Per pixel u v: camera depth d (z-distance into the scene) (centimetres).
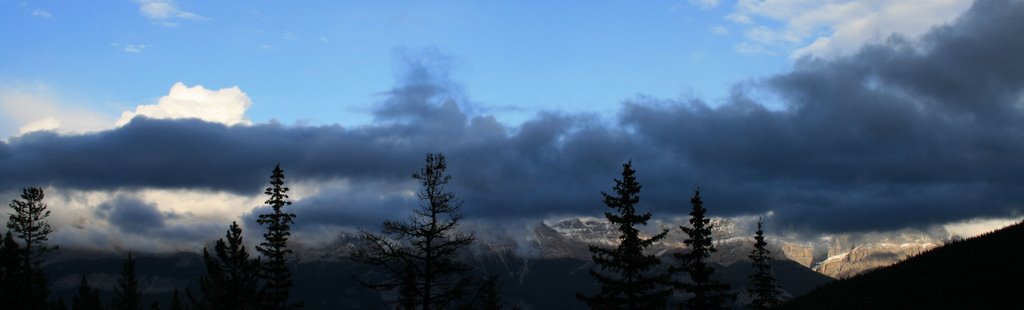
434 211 3906
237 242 6444
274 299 6556
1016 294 3409
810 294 4988
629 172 5425
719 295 5919
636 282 5341
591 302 5375
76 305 10006
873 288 4378
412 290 3891
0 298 6725
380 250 3894
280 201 6712
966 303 3497
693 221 6009
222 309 6259
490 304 5484
